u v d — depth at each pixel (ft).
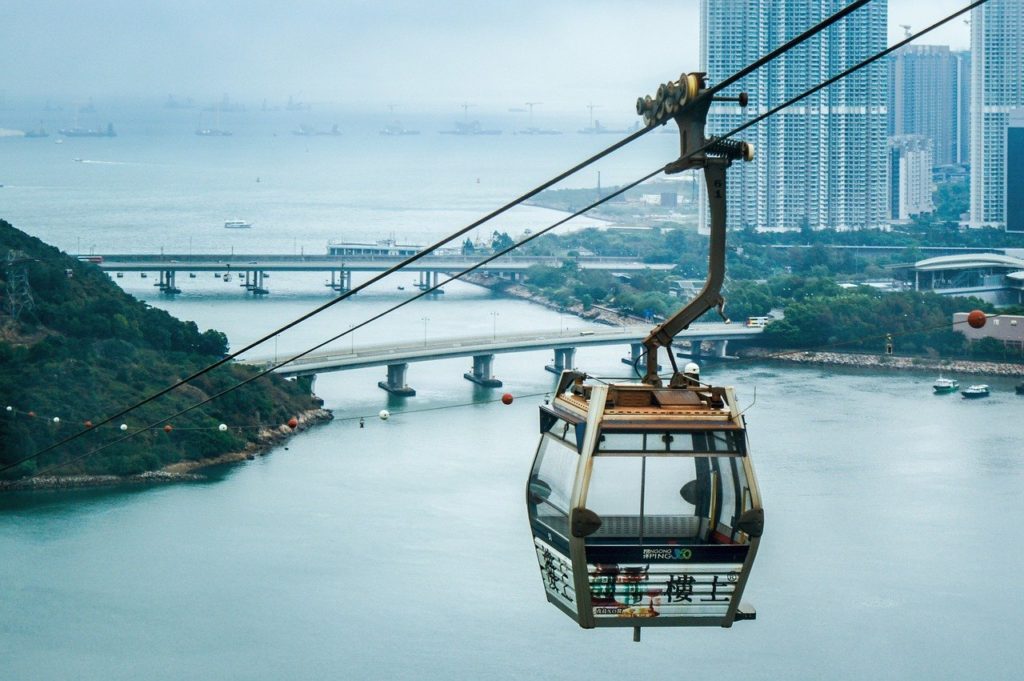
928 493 403.75
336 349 653.30
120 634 303.68
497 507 396.57
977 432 493.77
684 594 55.67
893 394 585.22
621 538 56.44
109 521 391.65
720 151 54.54
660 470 56.24
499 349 651.25
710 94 53.11
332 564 346.74
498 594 324.60
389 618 311.27
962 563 342.23
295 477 440.45
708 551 55.67
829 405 550.36
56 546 366.22
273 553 356.79
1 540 372.38
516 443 486.38
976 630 302.86
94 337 522.88
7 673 283.79
